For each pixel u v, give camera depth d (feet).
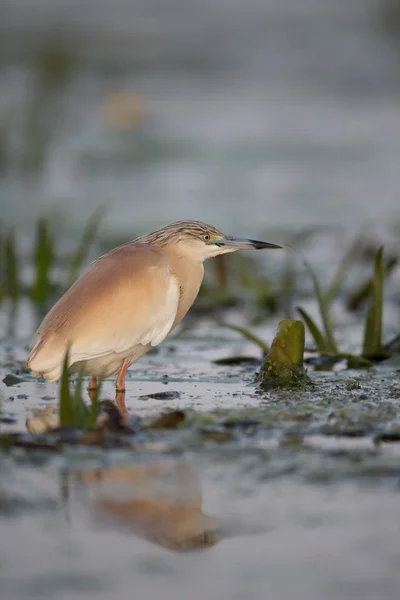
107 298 32.09
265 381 35.04
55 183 85.46
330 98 119.85
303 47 142.10
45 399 32.83
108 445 27.55
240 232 66.33
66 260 59.82
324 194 80.38
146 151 96.17
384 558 21.63
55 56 131.64
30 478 25.36
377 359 39.24
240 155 94.89
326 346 39.09
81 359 31.76
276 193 80.59
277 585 20.53
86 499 24.17
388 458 26.86
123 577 20.77
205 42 146.00
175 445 27.71
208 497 24.35
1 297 50.72
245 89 124.16
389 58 135.74
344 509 23.81
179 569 21.15
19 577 20.68
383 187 83.41
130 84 124.26
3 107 106.93
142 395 33.60
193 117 110.42
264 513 23.61
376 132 104.63
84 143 99.14
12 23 153.99
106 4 170.50
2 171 88.58
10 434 27.94
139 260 33.24
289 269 52.75
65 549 21.90
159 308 33.01
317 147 98.02
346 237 66.74
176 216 71.41
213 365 38.63
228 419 29.84
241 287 55.16
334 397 33.14
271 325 47.26
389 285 55.57
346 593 20.27
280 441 28.19
